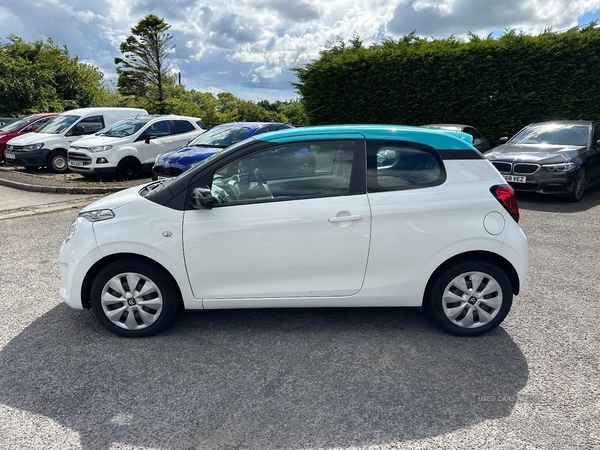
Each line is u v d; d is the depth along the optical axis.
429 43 15.14
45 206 8.72
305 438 2.43
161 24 39.59
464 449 2.34
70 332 3.63
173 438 2.43
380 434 2.46
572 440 2.39
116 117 14.45
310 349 3.37
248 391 2.85
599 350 3.33
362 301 3.48
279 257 3.37
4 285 4.66
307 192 3.41
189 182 3.43
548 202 8.76
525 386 2.88
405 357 3.24
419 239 3.36
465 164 3.49
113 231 3.37
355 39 16.80
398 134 3.49
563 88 13.01
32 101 27.27
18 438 2.43
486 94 13.90
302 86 16.80
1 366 3.13
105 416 2.62
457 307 3.49
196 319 3.86
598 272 4.97
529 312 3.98
